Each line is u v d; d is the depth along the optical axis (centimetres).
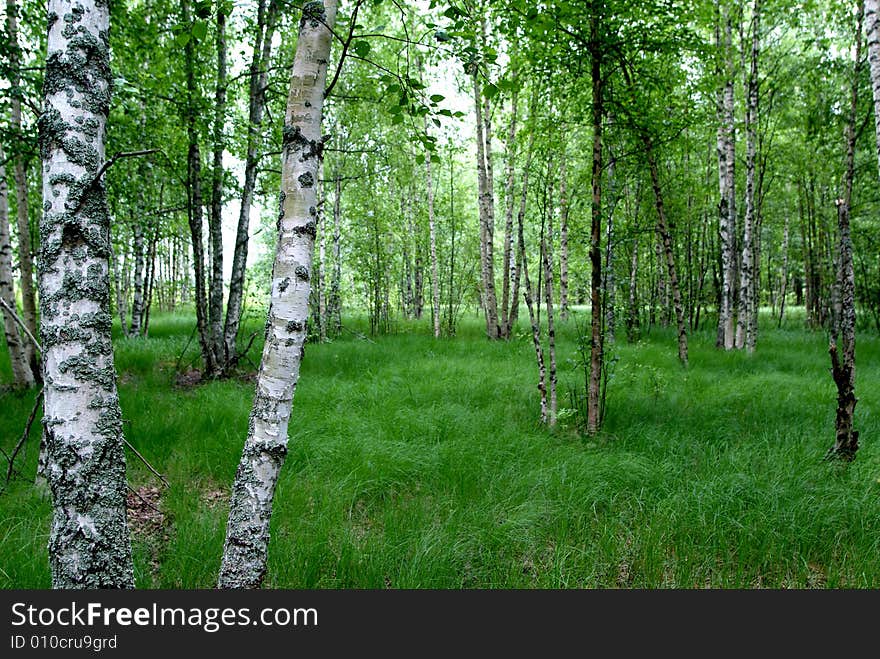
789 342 1370
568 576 362
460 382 830
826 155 1300
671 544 404
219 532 390
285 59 970
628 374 859
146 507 458
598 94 592
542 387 653
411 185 1844
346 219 1723
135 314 1338
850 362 530
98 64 250
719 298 1525
